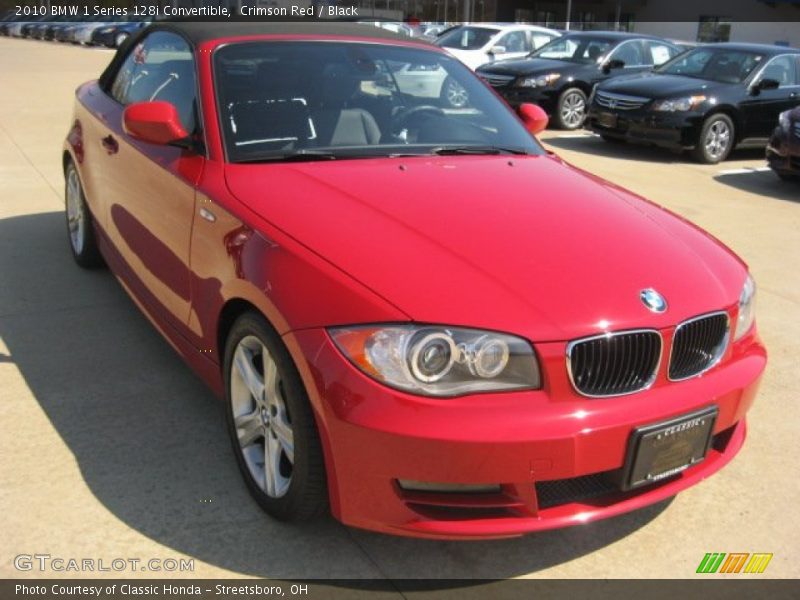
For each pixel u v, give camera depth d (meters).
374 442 2.22
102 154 4.19
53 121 11.02
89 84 5.23
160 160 3.40
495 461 2.21
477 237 2.63
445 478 2.22
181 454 3.07
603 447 2.30
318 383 2.29
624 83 11.06
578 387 2.32
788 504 2.98
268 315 2.46
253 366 2.73
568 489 2.41
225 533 2.64
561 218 2.88
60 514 2.68
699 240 3.03
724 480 3.12
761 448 3.37
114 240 4.13
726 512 2.92
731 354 2.69
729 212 7.62
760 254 6.20
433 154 3.46
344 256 2.46
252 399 2.80
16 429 3.19
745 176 9.73
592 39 13.39
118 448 3.09
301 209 2.74
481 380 2.25
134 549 2.54
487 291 2.36
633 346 2.39
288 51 3.65
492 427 2.20
